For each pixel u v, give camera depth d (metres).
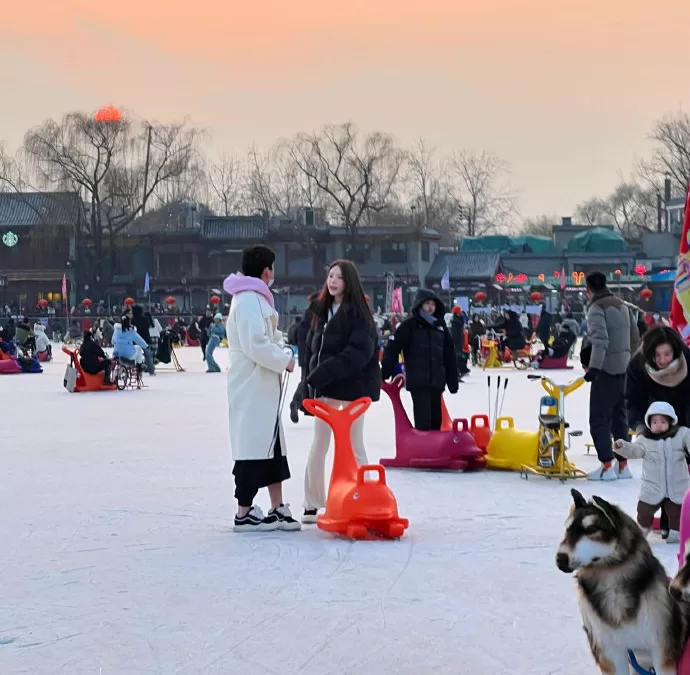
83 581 7.54
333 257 82.06
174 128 81.19
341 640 6.17
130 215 81.50
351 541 8.75
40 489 11.39
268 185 90.38
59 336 65.31
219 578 7.57
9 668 5.76
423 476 12.02
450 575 7.62
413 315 12.67
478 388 25.78
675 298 11.87
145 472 12.52
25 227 81.94
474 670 5.68
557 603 6.89
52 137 78.06
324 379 9.37
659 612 4.88
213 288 80.19
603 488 11.20
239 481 9.14
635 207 123.12
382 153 84.00
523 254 88.25
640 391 8.64
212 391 25.84
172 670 5.71
